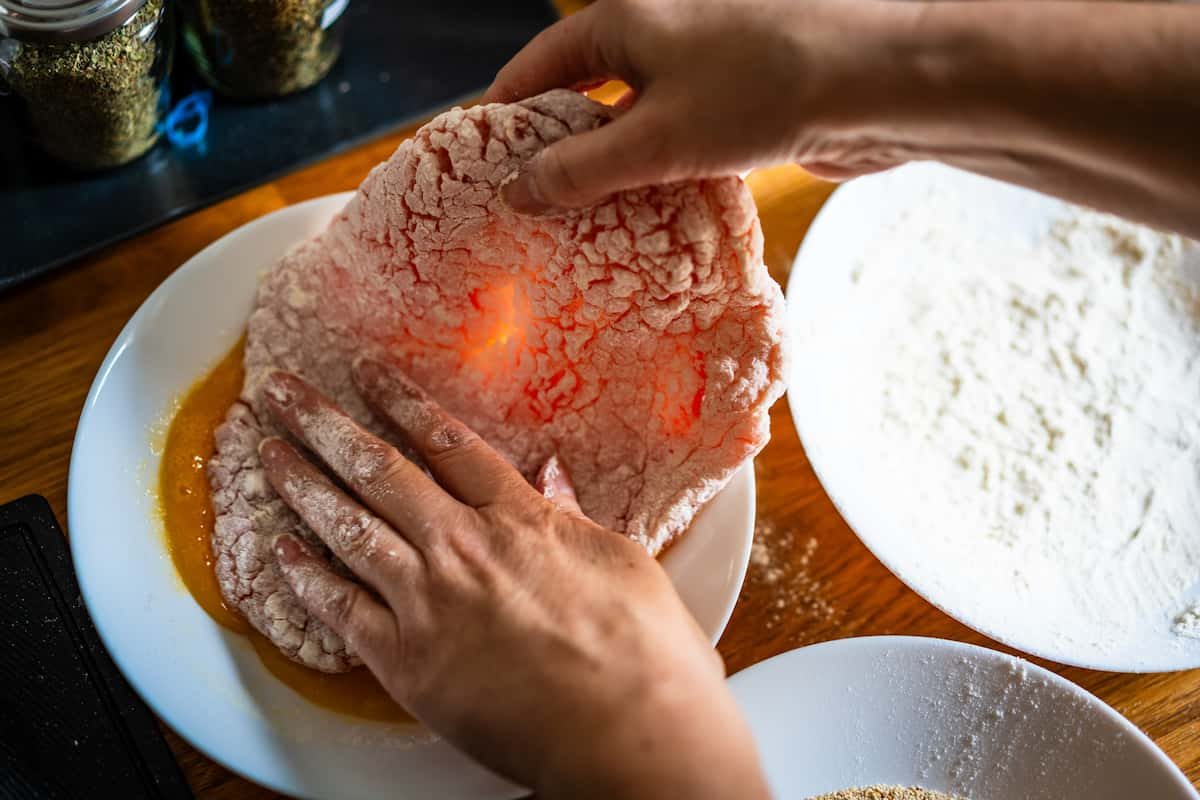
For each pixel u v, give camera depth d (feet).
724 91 1.49
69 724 1.72
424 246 1.73
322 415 1.81
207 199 2.05
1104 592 1.91
